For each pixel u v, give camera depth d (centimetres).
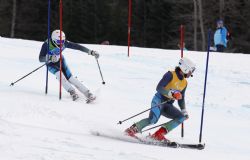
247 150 1294
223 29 3347
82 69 2316
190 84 2258
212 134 1438
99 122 1368
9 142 952
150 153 1072
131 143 1188
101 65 2483
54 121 1297
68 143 1023
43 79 1938
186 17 6588
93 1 6906
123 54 2902
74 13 6850
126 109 1596
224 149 1279
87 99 1600
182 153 1141
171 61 2756
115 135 1260
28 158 856
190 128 1493
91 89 1878
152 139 1258
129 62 2647
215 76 2466
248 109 1898
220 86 2262
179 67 1270
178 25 6800
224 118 1694
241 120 1694
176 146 1230
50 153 910
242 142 1382
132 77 2250
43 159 864
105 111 1526
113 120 1424
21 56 2505
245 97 2100
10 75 1923
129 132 1260
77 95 1609
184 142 1316
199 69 2592
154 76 2327
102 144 1084
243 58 2983
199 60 2841
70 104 1529
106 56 2778
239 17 6397
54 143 1001
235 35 6431
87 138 1134
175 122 1273
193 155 1130
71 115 1385
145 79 2238
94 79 2105
